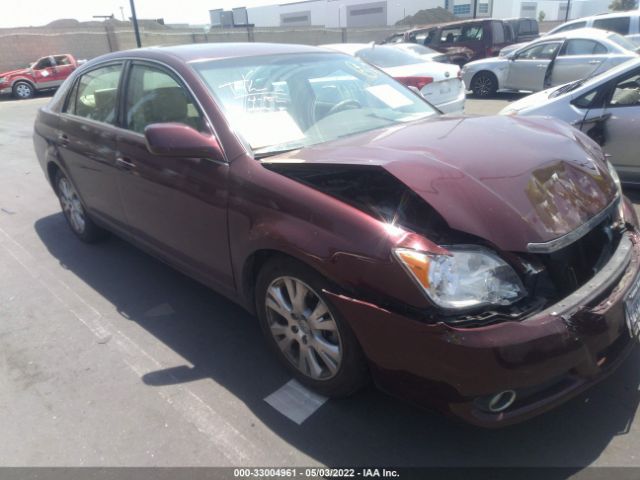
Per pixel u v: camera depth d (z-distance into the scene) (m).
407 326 1.93
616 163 4.85
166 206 3.07
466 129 2.73
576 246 2.18
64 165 4.22
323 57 3.58
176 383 2.73
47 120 4.49
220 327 3.22
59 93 4.48
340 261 2.08
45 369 2.92
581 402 2.39
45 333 3.28
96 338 3.19
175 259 3.26
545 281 2.02
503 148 2.45
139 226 3.48
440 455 2.18
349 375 2.28
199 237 2.90
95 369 2.89
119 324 3.33
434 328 1.87
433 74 7.91
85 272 4.10
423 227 2.12
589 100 4.91
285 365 2.67
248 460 2.22
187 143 2.57
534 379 1.86
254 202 2.46
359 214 2.11
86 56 24.06
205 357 2.93
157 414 2.51
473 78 12.52
